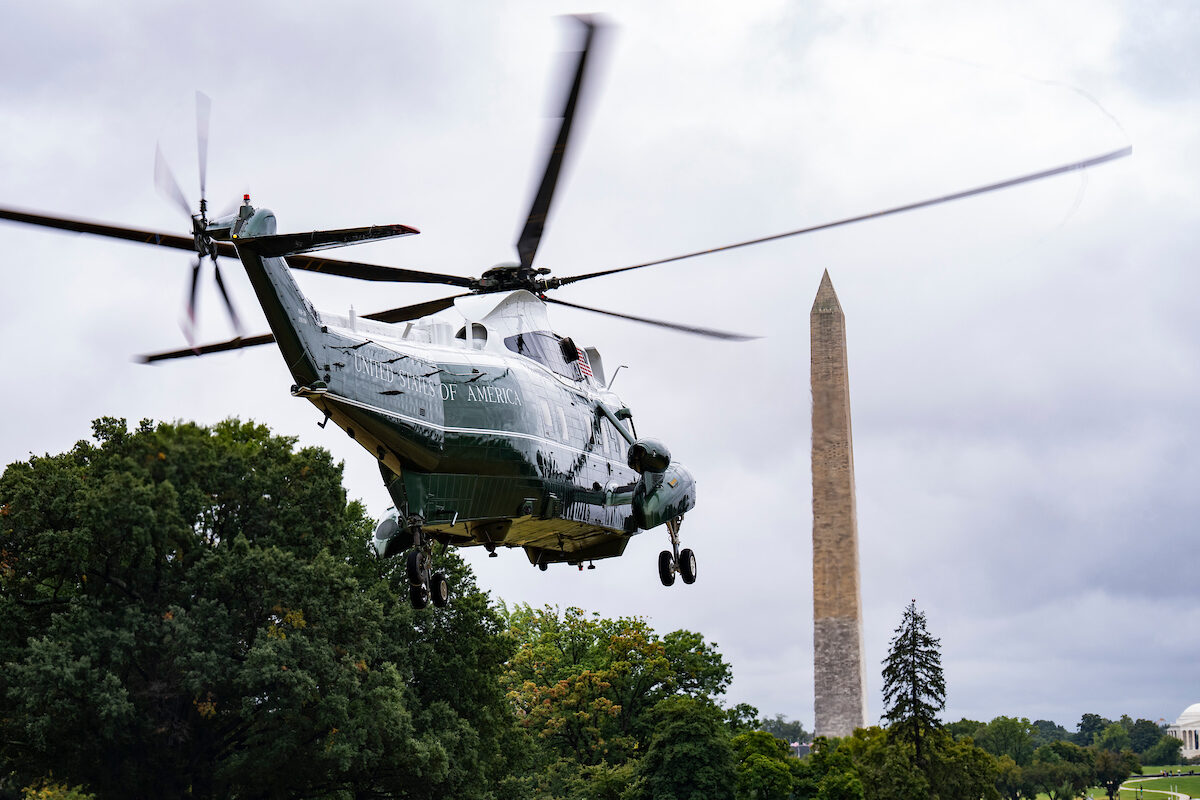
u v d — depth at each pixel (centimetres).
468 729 4566
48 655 3028
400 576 4809
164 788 3272
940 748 7562
